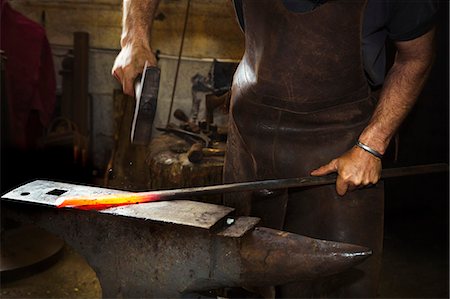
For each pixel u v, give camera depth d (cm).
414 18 191
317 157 220
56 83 488
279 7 201
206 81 471
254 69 221
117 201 198
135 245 190
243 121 229
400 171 223
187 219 185
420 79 201
